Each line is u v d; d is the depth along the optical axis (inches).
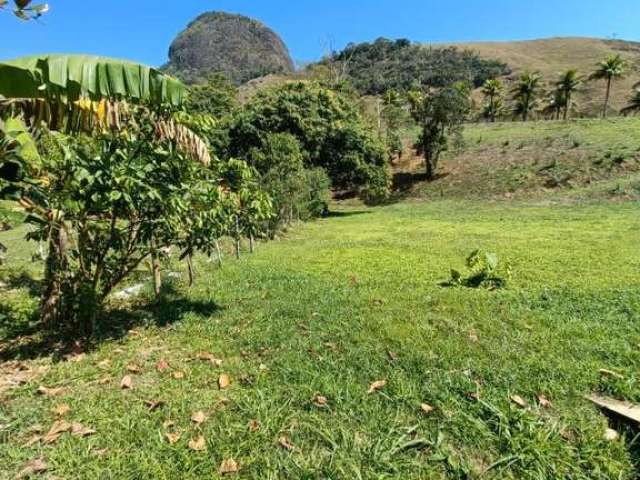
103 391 134.5
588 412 119.2
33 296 251.3
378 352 158.7
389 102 1685.5
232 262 354.0
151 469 97.8
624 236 460.4
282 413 119.4
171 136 159.2
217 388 135.3
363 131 1001.5
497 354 154.6
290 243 485.7
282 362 150.6
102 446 107.0
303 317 201.9
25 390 135.6
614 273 290.2
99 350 167.3
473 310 209.3
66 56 123.4
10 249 439.8
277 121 937.5
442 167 1238.3
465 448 105.7
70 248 191.6
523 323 188.4
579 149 1082.7
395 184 1232.2
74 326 183.9
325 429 111.6
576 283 263.3
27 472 97.7
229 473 97.2
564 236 478.6
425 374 140.3
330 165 977.5
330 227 668.1
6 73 117.0
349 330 182.5
